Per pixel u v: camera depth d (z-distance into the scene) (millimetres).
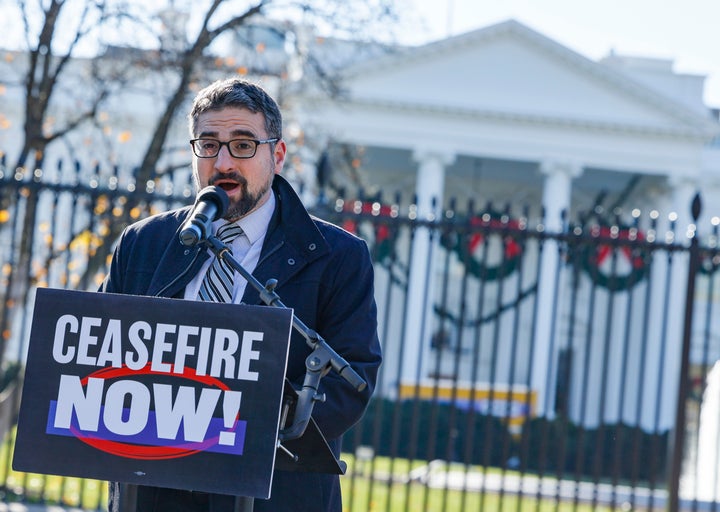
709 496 12336
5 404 9758
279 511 3131
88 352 2668
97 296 2686
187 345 2635
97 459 2633
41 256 11320
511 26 36781
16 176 9039
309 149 14328
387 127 36750
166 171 9812
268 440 2578
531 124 37375
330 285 3262
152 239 3406
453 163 39844
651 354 32219
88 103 13688
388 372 32625
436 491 11867
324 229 3348
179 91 11570
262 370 2598
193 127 3188
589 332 9359
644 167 37594
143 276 3357
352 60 15289
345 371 2750
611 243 9133
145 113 18078
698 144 37562
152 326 2654
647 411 32344
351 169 15461
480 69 37281
